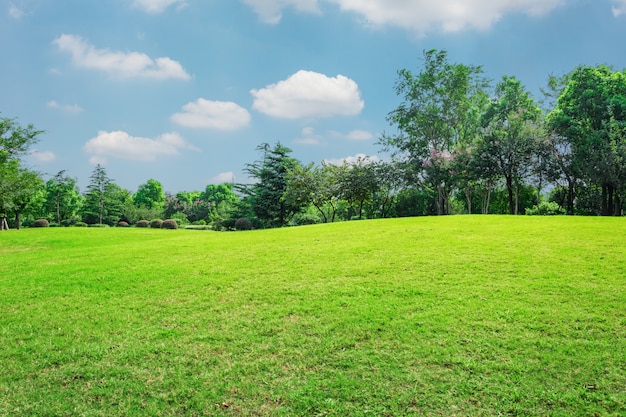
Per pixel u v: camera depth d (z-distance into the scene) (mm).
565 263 9062
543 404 4301
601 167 26812
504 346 5453
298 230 17859
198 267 10320
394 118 39281
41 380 5062
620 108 27406
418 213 42250
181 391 4738
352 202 42125
